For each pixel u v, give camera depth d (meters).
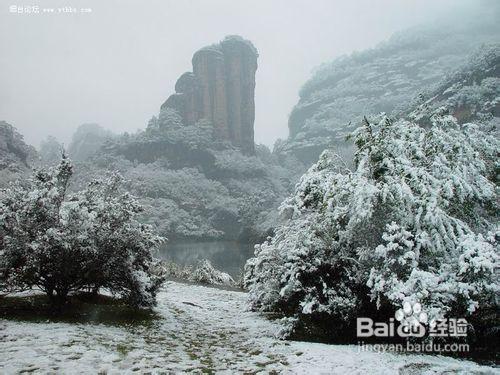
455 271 5.35
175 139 108.06
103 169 85.06
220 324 7.64
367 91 151.50
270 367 4.42
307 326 6.69
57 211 6.62
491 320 5.52
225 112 120.50
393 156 6.86
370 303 6.28
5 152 74.94
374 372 4.20
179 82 123.56
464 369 4.23
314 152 130.00
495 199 6.99
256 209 74.56
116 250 6.79
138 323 6.82
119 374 3.81
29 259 6.10
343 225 6.87
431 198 5.92
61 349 4.47
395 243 5.57
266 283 8.24
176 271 20.19
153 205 81.50
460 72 61.88
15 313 6.36
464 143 6.88
